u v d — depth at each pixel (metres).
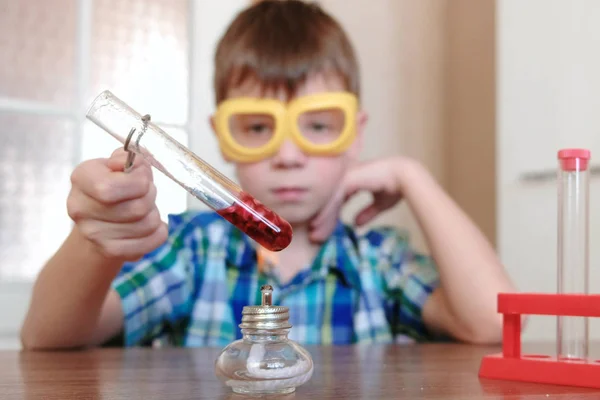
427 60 1.73
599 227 1.19
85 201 0.65
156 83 1.48
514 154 1.34
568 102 1.25
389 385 0.57
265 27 1.06
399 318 1.13
